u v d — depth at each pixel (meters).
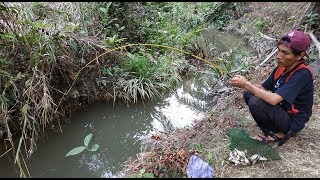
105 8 5.71
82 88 5.11
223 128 4.00
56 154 4.23
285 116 3.35
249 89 3.25
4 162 4.05
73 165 4.04
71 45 4.77
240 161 3.38
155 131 4.70
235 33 8.41
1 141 4.28
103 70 5.29
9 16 4.28
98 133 4.73
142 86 5.40
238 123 4.10
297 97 3.31
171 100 5.54
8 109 4.26
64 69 4.82
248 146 3.52
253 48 7.18
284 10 7.94
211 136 3.89
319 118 4.04
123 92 5.31
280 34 7.12
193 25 8.40
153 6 7.09
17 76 4.06
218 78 5.88
